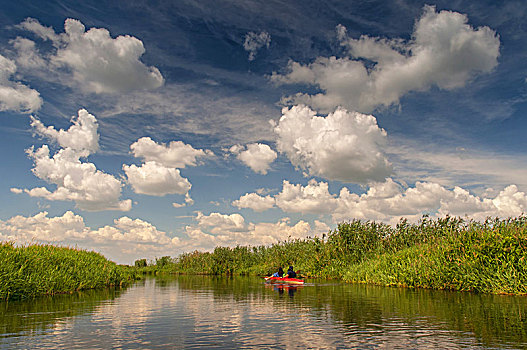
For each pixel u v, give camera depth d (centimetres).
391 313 1087
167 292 1941
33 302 1420
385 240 2744
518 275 1450
